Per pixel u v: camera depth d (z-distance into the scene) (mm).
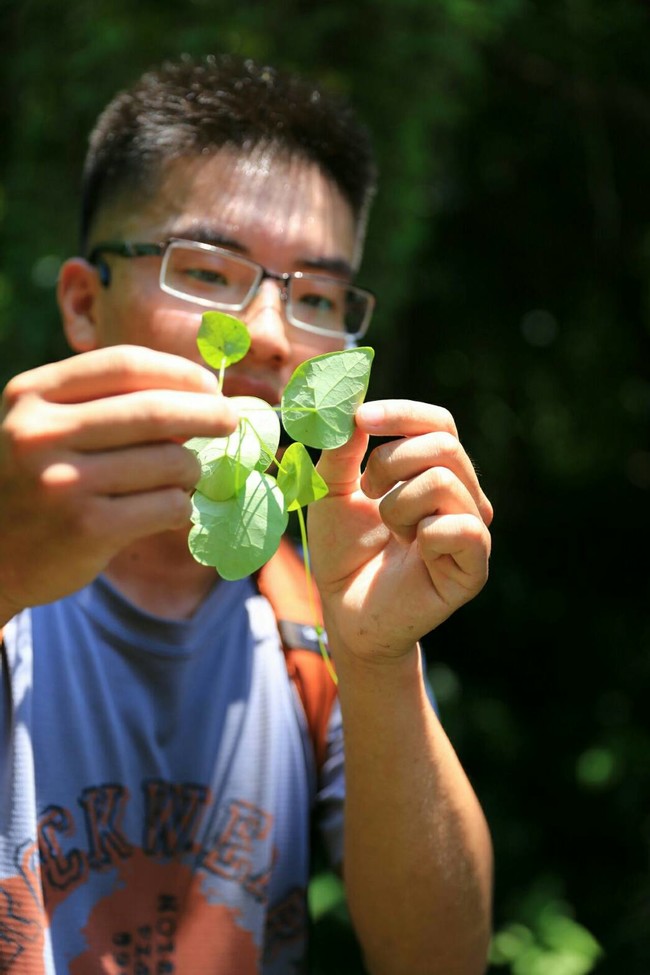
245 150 578
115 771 514
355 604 446
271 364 558
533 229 1651
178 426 329
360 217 663
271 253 572
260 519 374
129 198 589
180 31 1106
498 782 1540
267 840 534
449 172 1439
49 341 1180
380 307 1160
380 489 411
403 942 516
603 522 1799
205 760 535
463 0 1102
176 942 502
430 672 1510
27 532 332
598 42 1419
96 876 494
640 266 1581
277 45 1121
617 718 1571
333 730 582
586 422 1698
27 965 456
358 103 1125
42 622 526
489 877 537
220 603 567
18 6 1218
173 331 556
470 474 414
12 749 484
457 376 1665
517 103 1508
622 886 1467
